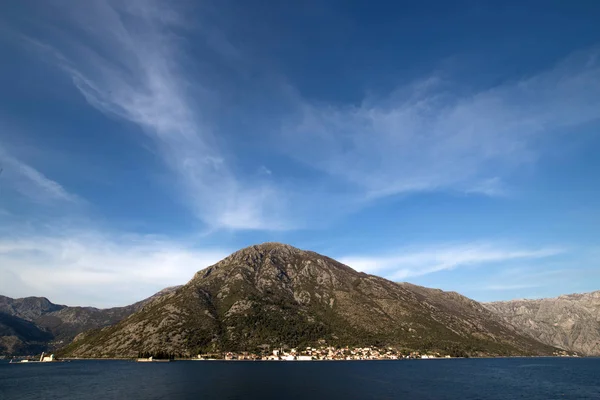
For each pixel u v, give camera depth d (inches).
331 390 5979.3
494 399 5285.4
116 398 5196.9
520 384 7101.4
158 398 5152.6
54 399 5167.3
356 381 7303.2
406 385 6747.1
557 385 7012.8
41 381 7529.5
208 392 5698.8
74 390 6038.4
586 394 5866.1
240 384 6678.2
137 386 6451.8
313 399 5088.6
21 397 5413.4
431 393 5757.9
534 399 5324.8
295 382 7032.5
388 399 5157.5
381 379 7746.1
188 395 5413.4
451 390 6127.0
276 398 5172.2
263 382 7003.0
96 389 6112.2
